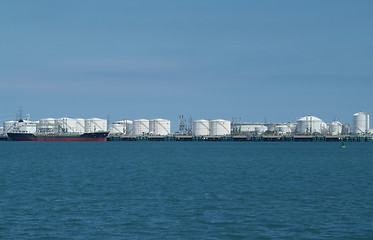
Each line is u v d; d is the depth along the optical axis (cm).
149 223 6266
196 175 12281
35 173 12838
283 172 13238
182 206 7425
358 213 6900
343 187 9781
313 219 6506
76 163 16950
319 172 13288
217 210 7106
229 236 5681
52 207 7350
